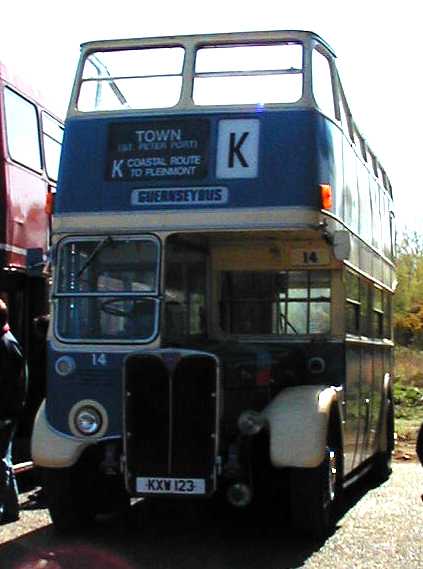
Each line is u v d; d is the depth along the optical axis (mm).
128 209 9977
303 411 9188
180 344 10273
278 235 10688
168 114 10086
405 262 52625
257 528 10367
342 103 11336
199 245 11070
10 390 9930
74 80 10461
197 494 9195
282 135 9883
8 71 12805
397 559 8812
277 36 10156
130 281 9867
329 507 9680
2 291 12578
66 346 9812
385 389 14617
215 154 9938
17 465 11820
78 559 8719
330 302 11070
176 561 8719
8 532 9898
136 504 11789
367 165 13461
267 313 11297
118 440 9562
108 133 10148
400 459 17891
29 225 13211
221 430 9422
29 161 13367
